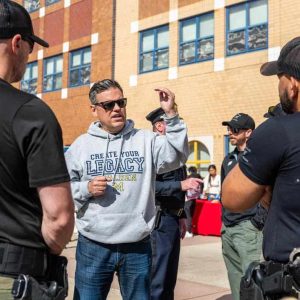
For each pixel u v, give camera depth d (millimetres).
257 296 2107
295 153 2029
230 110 14727
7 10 2135
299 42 2184
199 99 15578
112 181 3324
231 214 4348
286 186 2051
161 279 4242
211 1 15414
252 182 2125
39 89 22359
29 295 1958
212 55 15383
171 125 3334
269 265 2066
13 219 2004
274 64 2436
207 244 9953
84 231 3312
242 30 14625
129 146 3398
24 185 2008
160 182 4262
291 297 1973
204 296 5723
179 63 16359
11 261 1978
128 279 3316
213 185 13047
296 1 13375
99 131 3463
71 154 3521
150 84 17203
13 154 1961
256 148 2107
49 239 2033
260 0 14227
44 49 22188
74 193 3289
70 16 20828
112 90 3402
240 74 14531
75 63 20594
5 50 2145
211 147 15125
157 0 17141
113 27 18703
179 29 16406
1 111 1964
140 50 17719
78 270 3369
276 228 2086
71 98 20578
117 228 3248
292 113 2234
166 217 4281
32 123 1960
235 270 4516
